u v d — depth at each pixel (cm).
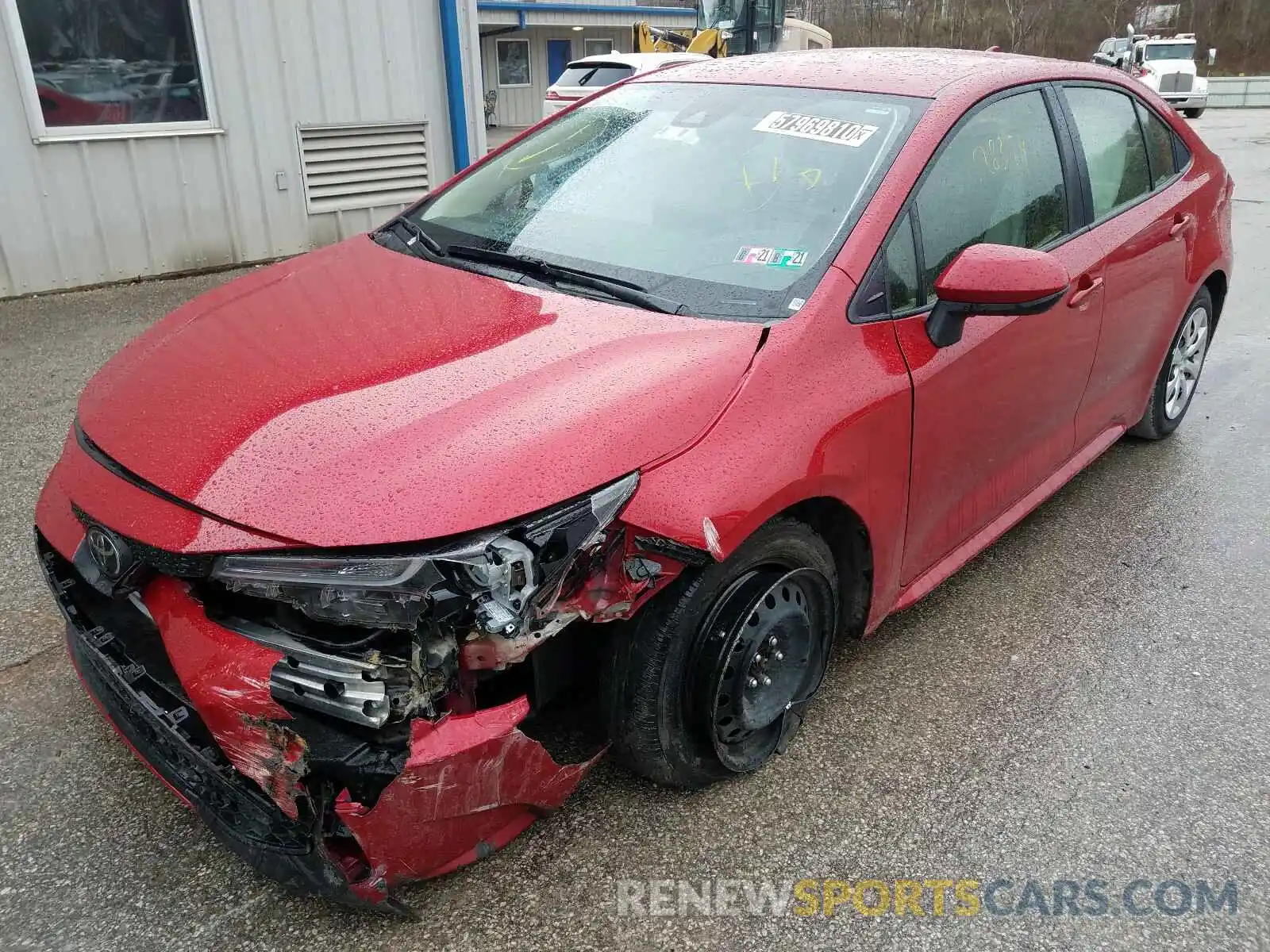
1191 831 245
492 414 203
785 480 218
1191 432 488
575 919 213
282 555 182
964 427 280
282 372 221
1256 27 4203
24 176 629
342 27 747
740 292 248
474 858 203
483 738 185
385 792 178
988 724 279
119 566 198
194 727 197
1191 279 411
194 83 686
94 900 214
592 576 200
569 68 1358
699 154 295
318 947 204
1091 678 301
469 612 183
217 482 192
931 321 263
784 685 248
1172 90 2402
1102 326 345
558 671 218
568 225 286
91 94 642
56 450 423
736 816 243
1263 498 420
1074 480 436
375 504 184
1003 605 339
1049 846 238
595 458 199
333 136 769
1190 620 333
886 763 263
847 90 302
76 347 552
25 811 237
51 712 271
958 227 281
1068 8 4069
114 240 677
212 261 729
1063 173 330
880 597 271
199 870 222
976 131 293
